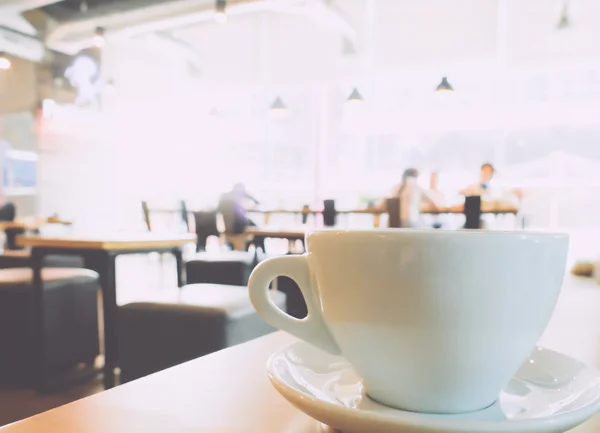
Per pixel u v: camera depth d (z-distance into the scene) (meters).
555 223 7.28
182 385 0.40
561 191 7.26
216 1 6.34
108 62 9.77
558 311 0.70
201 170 9.65
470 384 0.28
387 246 0.26
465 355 0.27
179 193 9.80
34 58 8.62
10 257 3.51
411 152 8.12
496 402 0.31
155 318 1.98
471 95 7.66
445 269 0.26
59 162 9.23
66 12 7.71
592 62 6.48
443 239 0.25
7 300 2.46
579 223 7.18
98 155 9.84
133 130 10.00
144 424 0.31
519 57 6.82
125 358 2.06
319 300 0.32
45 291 2.41
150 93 9.55
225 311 1.88
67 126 9.30
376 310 0.28
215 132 9.43
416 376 0.28
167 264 8.08
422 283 0.26
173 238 2.50
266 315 0.34
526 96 7.36
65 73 9.14
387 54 7.55
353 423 0.25
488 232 0.26
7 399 2.25
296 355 0.38
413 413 0.28
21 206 9.02
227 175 9.43
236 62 8.65
